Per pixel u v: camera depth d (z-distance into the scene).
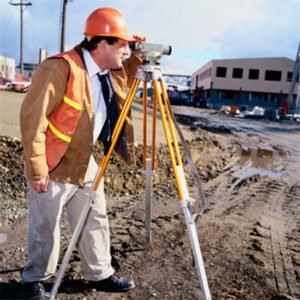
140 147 7.06
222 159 9.18
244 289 2.88
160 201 5.17
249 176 7.44
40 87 2.09
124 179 5.66
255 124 22.72
